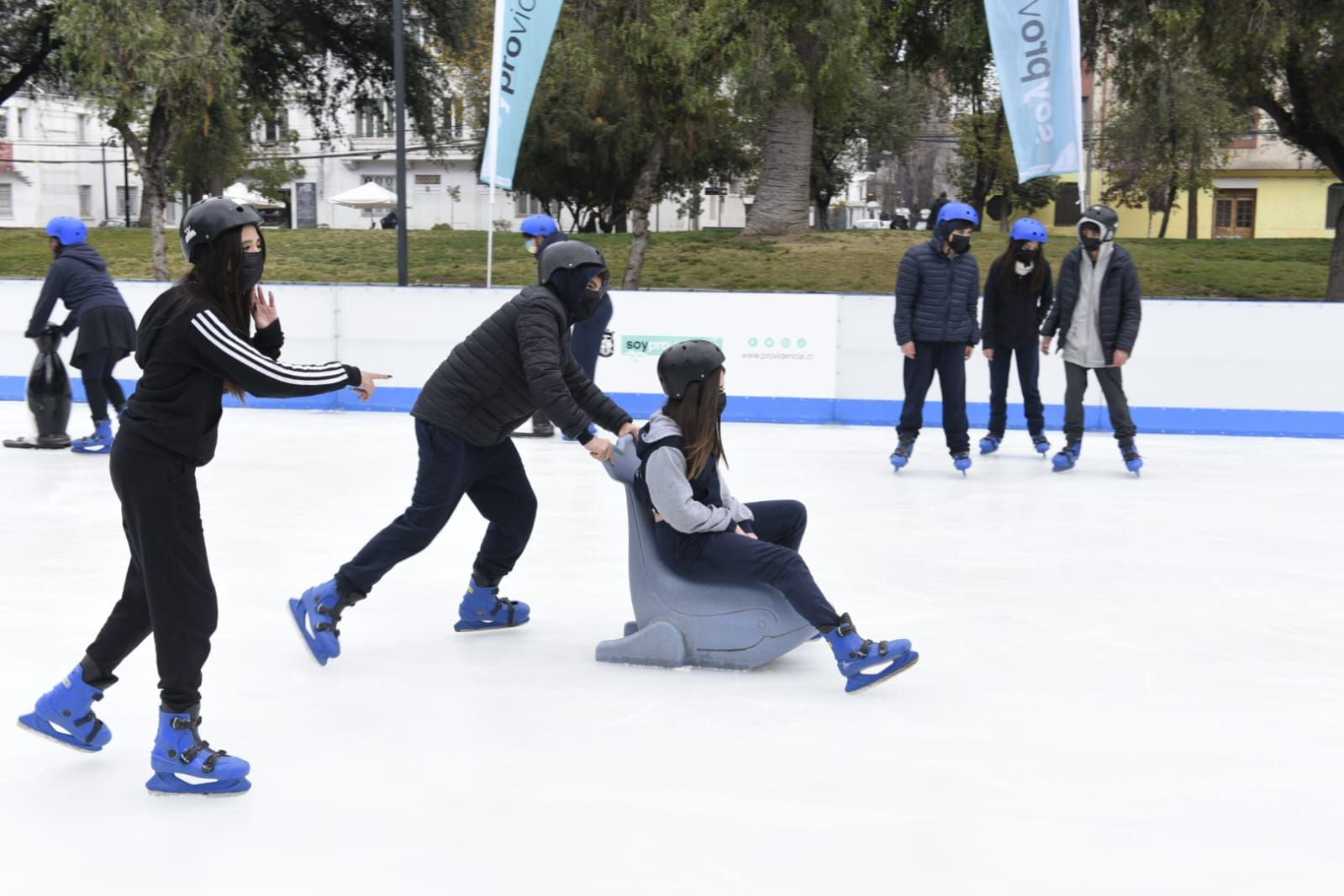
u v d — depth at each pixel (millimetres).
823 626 4145
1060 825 3135
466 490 4570
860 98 36750
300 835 3037
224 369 3182
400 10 15812
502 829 3084
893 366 11602
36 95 28656
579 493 7953
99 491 7805
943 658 4590
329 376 3312
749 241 23438
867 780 3422
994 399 9906
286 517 7043
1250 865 2924
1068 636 4898
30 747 3613
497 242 24438
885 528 6977
